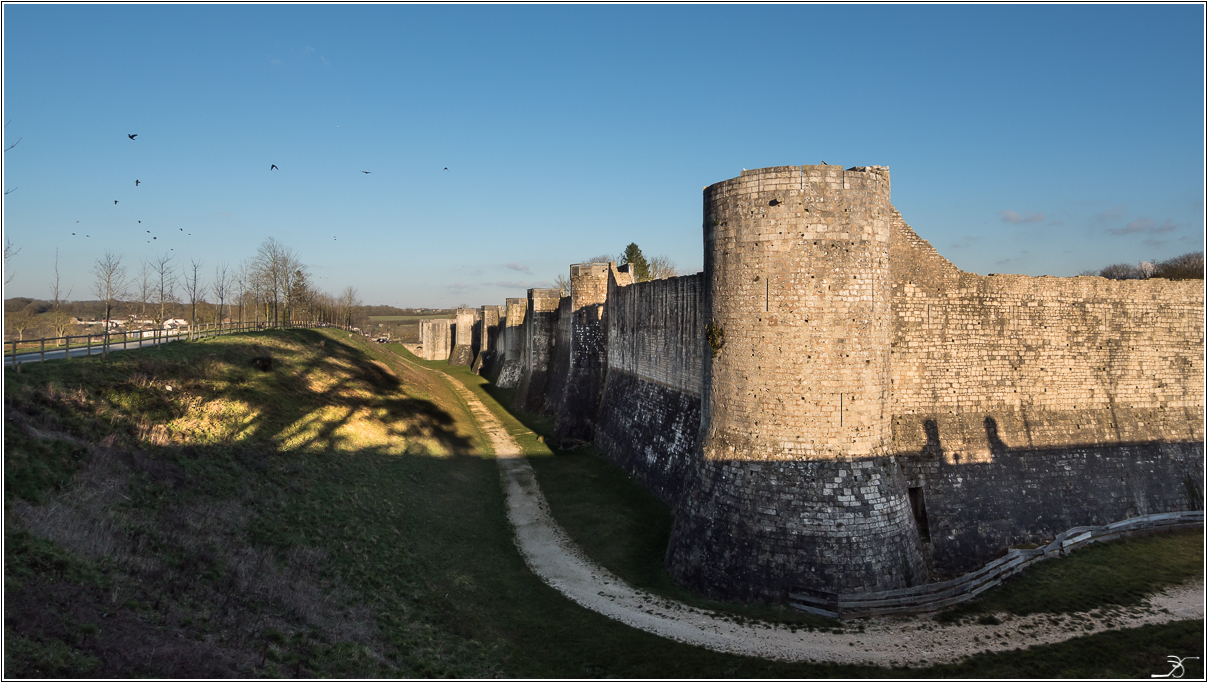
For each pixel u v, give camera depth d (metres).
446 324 120.62
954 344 27.03
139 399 24.05
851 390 21.00
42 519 14.27
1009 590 21.41
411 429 38.34
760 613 19.80
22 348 40.25
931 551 24.81
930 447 26.38
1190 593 21.20
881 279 21.69
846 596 19.56
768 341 21.20
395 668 14.70
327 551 20.03
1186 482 28.39
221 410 26.77
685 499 23.11
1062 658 17.36
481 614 19.52
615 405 44.19
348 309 127.38
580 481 36.03
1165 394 29.38
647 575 23.14
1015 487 26.45
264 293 78.94
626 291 44.09
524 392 62.50
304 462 25.84
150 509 17.44
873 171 21.53
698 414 31.30
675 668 16.81
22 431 17.38
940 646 18.03
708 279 23.16
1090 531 25.50
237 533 18.55
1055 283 28.16
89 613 12.12
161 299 52.97
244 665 12.53
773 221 21.12
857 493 20.62
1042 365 27.92
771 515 20.69
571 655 17.42
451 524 26.56
